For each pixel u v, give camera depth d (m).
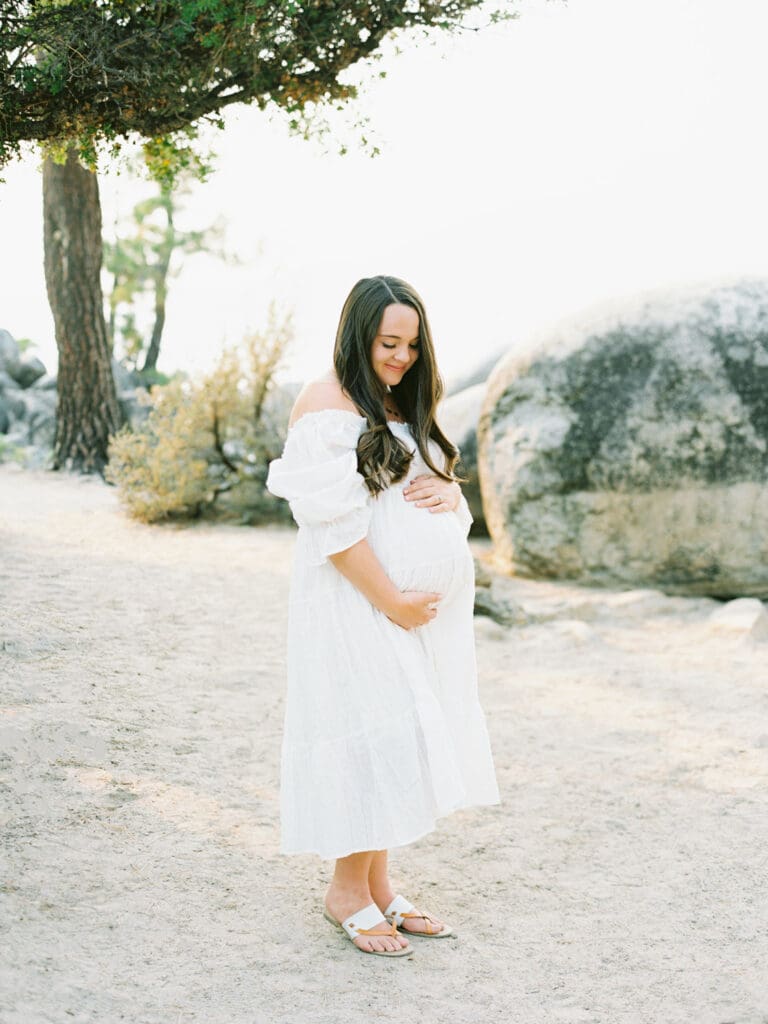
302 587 3.03
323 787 2.94
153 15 4.58
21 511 10.38
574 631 7.02
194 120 4.95
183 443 10.53
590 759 4.90
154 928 3.12
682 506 7.86
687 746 5.09
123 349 25.08
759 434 7.73
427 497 3.10
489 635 7.04
